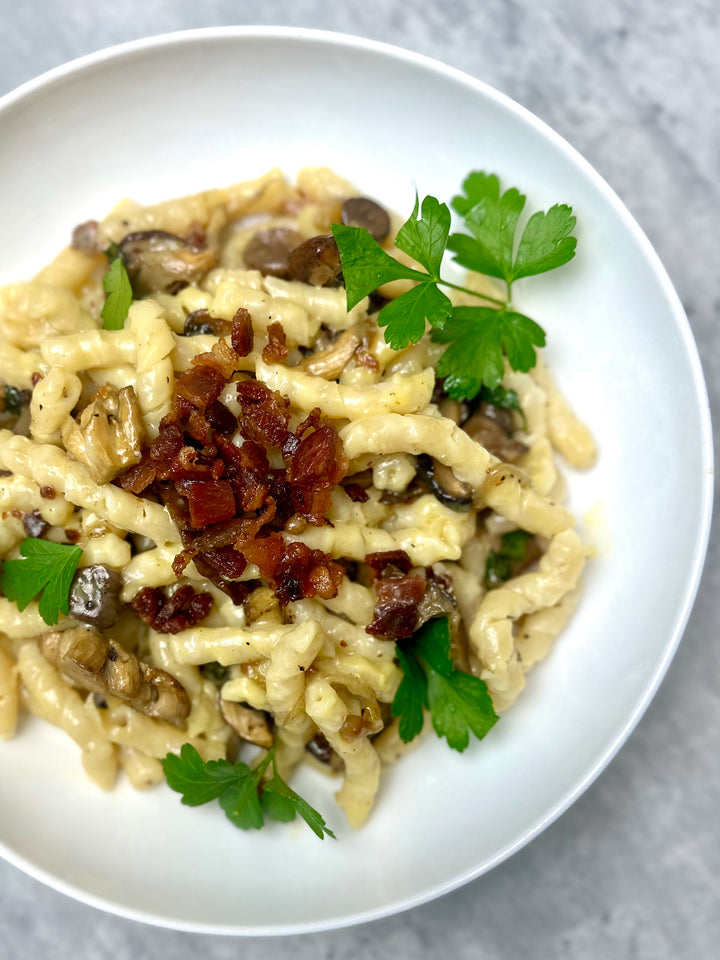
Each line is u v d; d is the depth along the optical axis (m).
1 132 0.23
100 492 0.20
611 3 0.26
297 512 0.20
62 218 0.24
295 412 0.21
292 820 0.22
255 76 0.23
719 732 0.26
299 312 0.21
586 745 0.22
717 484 0.26
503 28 0.26
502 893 0.26
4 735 0.22
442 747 0.23
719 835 0.26
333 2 0.26
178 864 0.23
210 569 0.20
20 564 0.21
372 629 0.21
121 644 0.22
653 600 0.22
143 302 0.22
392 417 0.20
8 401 0.23
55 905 0.26
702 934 0.26
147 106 0.23
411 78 0.23
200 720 0.22
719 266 0.26
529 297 0.24
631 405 0.23
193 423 0.20
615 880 0.26
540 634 0.23
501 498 0.21
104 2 0.26
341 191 0.24
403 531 0.22
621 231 0.22
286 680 0.20
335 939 0.26
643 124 0.25
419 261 0.20
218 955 0.26
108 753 0.22
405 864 0.23
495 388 0.23
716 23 0.25
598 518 0.24
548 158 0.22
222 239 0.25
